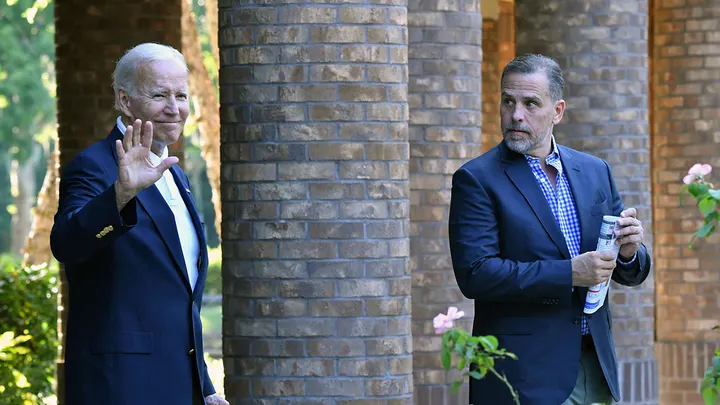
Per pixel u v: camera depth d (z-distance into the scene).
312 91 10.96
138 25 18.31
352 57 10.99
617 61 15.13
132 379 7.22
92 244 6.86
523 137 8.48
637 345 15.66
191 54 26.83
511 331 8.48
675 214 19.05
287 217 11.02
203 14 55.62
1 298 20.58
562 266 8.28
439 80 13.80
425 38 13.77
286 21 10.97
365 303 11.07
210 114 27.67
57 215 7.23
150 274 7.33
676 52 18.95
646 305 15.71
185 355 7.41
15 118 62.56
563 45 15.16
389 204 11.10
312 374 11.05
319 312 11.04
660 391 19.19
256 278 11.11
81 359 7.29
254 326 11.12
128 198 6.83
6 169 82.31
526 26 15.33
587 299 8.46
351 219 11.02
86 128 18.33
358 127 11.02
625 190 15.22
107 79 18.30
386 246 11.09
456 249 8.53
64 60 18.36
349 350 11.05
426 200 13.81
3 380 19.36
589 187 8.69
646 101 15.30
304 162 10.99
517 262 8.41
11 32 61.19
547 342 8.44
